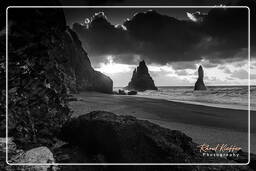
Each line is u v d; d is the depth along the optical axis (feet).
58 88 24.91
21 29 20.54
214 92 197.98
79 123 18.65
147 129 16.63
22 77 19.24
